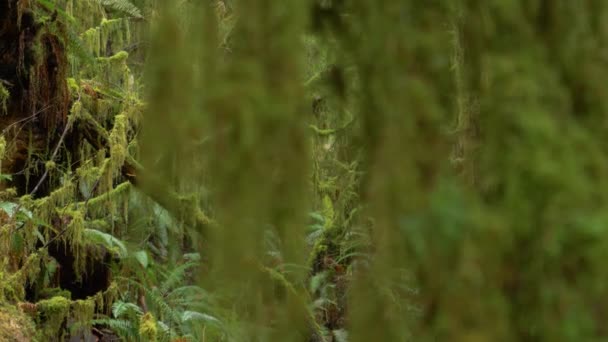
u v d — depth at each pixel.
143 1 3.97
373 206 0.72
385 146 0.72
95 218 3.87
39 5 3.04
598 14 0.74
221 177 0.73
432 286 0.69
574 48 0.72
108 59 3.64
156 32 0.75
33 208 3.05
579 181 0.68
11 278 2.66
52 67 3.13
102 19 3.90
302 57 0.72
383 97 0.72
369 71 0.74
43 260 3.03
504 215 0.68
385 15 0.73
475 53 0.73
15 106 3.11
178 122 0.74
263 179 0.72
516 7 0.72
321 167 2.85
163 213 3.93
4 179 3.17
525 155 0.69
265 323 0.80
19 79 3.08
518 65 0.71
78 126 3.38
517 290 0.68
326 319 3.54
